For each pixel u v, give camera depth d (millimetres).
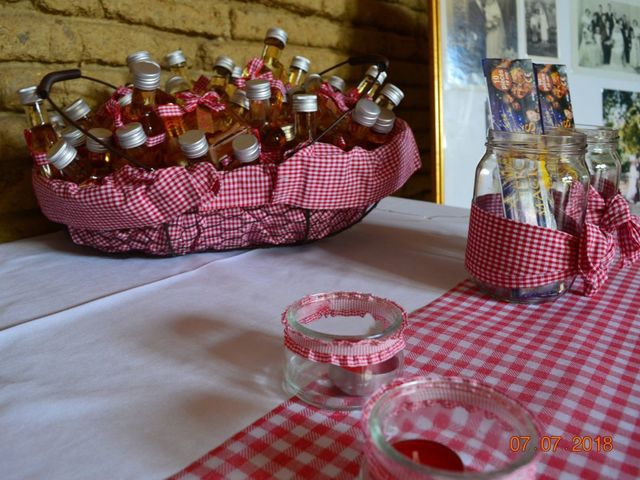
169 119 637
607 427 366
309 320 425
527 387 413
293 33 1198
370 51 1405
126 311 552
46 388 417
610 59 1633
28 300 585
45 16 803
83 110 668
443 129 1311
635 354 463
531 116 625
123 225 625
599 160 679
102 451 345
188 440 355
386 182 698
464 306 564
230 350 476
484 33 1363
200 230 660
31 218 840
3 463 335
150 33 938
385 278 646
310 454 343
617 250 726
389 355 376
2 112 785
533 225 535
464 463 292
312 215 686
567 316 538
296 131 667
